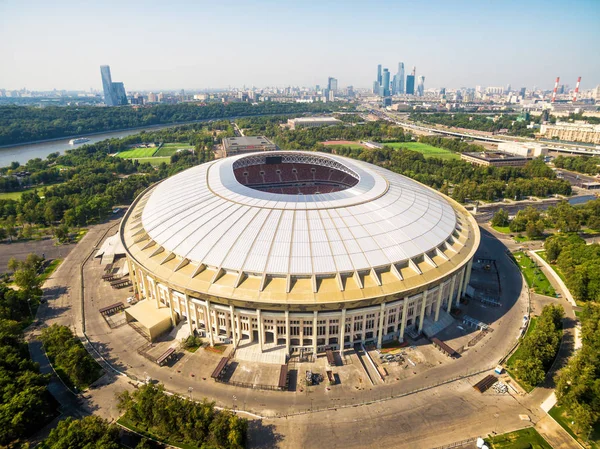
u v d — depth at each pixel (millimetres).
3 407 63312
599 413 66000
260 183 191125
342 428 66750
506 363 82312
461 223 111688
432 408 70938
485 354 84875
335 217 93938
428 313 92125
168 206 107562
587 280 107125
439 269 87062
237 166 153000
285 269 79750
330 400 72500
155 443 64375
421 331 90125
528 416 69312
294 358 82438
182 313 89750
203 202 104375
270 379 77250
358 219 93875
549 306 94062
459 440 64562
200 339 87688
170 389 75125
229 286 79375
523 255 135875
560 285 115500
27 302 101062
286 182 193625
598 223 156750
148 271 88250
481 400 72750
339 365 80875
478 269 125312
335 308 76812
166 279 84688
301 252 83188
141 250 95750
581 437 64938
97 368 80500
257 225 90750
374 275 80438
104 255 133000
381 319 82375
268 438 64812
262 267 80438
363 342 85562
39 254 140625
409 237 90688
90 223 175125
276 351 82125
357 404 71688
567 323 97438
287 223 91125
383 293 78500
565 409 70250
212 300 80125
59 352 81188
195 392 74500
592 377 70562
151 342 88312
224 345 86188
